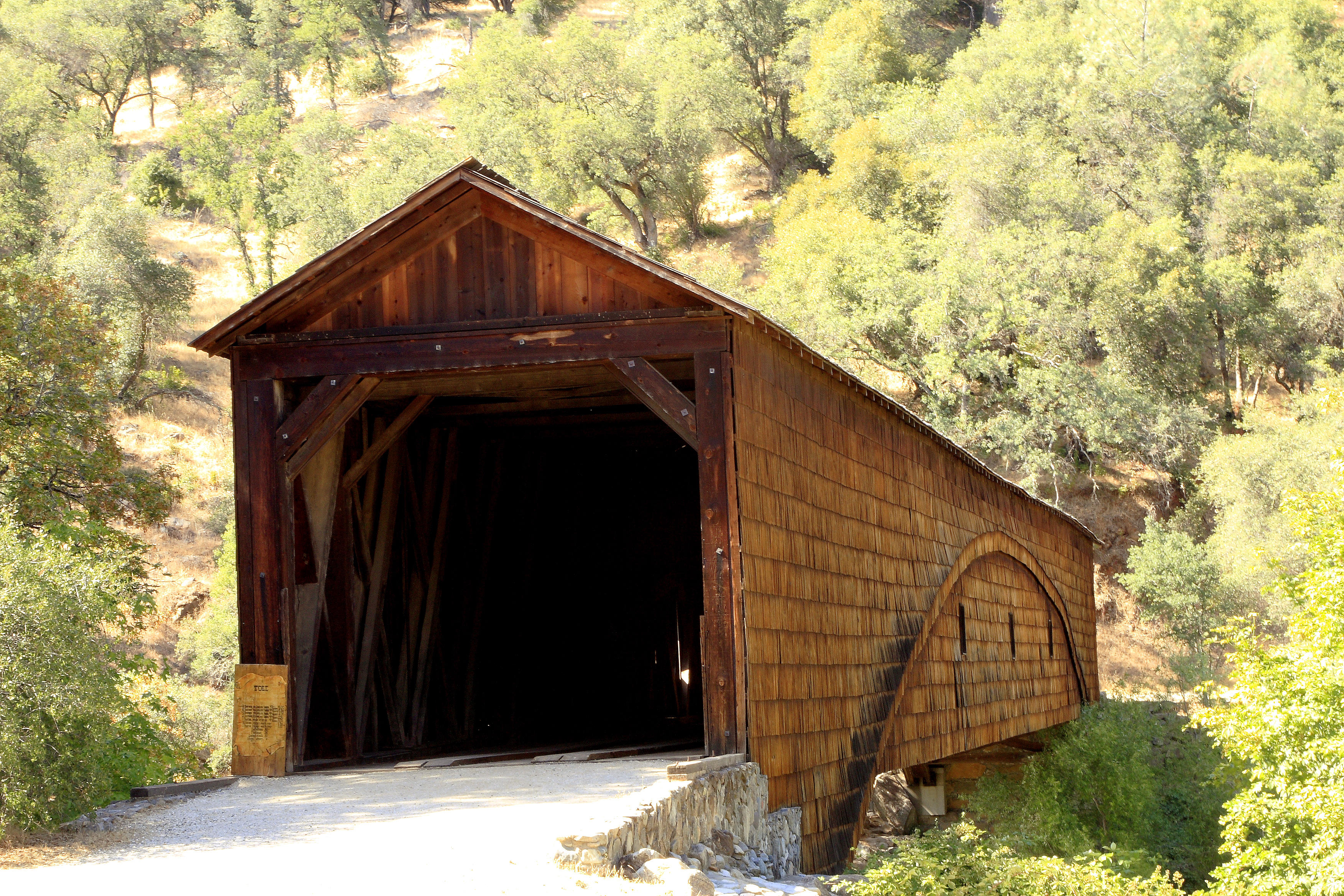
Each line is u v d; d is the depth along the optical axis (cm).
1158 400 3647
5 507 1449
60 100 6581
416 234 1059
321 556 1134
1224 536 3197
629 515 1977
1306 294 3912
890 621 1338
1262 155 4525
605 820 601
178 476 1847
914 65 5928
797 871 969
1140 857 1405
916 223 4375
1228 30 5447
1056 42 5066
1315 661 1199
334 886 507
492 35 6425
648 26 6938
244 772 1048
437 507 1438
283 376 1077
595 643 1861
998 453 3675
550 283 1033
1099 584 3506
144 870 564
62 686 717
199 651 2658
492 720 1528
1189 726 1362
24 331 1597
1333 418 3269
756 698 939
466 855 571
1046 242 3753
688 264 4719
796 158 5916
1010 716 1900
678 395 977
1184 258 3872
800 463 1109
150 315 3925
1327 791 1145
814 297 3781
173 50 7575
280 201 4878
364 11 8106
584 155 5378
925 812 2361
